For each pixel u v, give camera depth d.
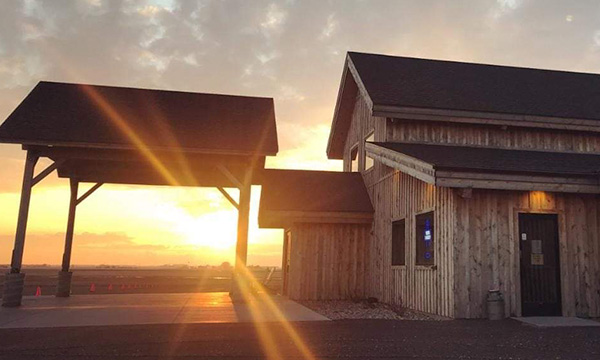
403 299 12.63
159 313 10.77
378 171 15.21
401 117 12.77
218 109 16.08
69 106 14.67
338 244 15.32
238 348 6.89
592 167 11.07
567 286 10.55
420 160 10.44
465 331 8.56
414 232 12.23
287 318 10.20
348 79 17.41
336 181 16.84
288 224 15.82
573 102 14.05
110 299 14.28
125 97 16.02
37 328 8.65
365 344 7.24
